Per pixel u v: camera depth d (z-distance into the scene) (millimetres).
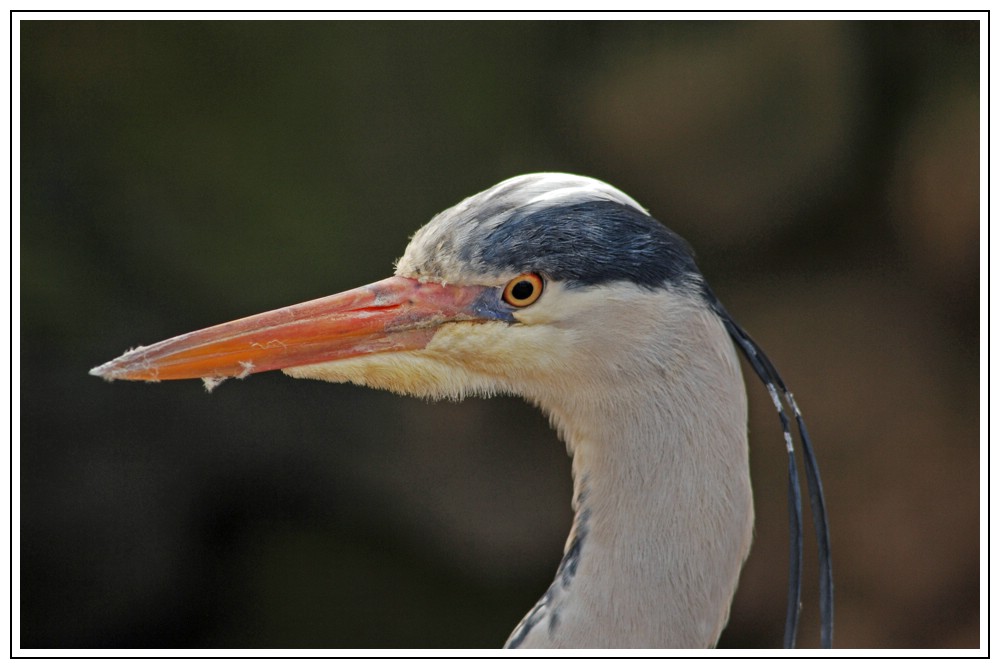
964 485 11289
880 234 12344
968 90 11789
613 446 4699
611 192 4781
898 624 11141
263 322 4906
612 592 4582
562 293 4637
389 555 10523
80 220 9758
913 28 11688
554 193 4719
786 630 4832
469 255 4707
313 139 10039
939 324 11930
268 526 10578
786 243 11938
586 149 10984
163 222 9828
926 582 11156
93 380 9734
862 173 11812
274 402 10273
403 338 4828
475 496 10508
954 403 11617
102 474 9836
